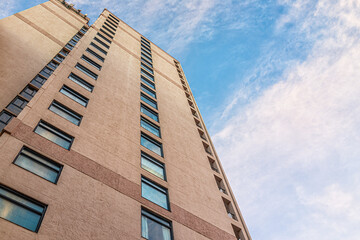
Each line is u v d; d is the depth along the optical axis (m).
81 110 19.89
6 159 12.62
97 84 24.98
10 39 29.84
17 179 12.19
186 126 31.55
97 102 22.25
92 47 33.28
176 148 25.23
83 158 16.02
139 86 32.06
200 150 28.61
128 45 45.66
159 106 31.25
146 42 57.00
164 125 27.64
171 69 50.66
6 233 10.16
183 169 22.97
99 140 18.34
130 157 19.25
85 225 12.52
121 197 15.56
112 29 49.53
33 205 11.83
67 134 16.89
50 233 11.18
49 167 14.06
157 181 19.28
